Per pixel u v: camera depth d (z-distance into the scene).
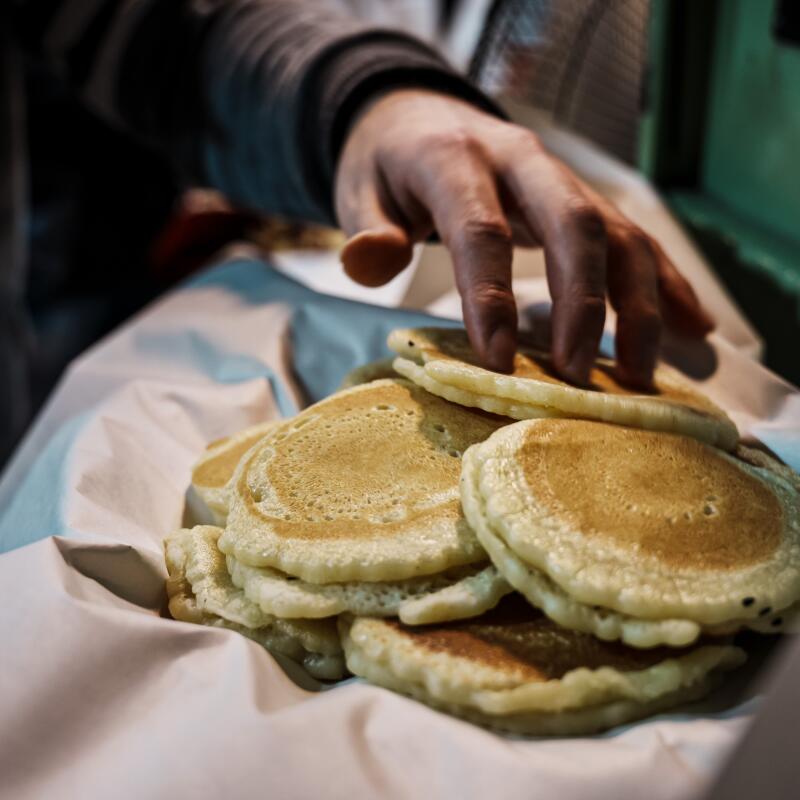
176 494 0.39
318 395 0.46
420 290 0.53
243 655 0.28
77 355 0.89
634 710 0.27
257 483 0.34
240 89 0.62
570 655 0.28
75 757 0.27
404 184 0.47
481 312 0.38
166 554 0.34
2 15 0.72
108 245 0.94
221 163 0.66
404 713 0.26
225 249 0.92
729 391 0.43
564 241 0.40
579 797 0.23
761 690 0.26
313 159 0.57
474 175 0.43
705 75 0.65
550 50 0.70
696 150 0.67
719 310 0.53
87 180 0.90
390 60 0.55
